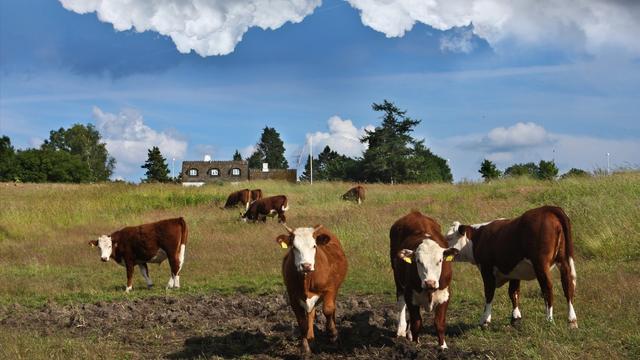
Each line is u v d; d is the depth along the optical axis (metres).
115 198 31.97
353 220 22.02
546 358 7.29
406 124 71.50
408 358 7.83
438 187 30.70
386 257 15.88
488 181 30.00
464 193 25.75
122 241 13.95
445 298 7.96
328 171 82.38
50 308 11.80
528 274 8.86
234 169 95.38
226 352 8.75
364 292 12.57
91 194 33.44
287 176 94.06
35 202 30.39
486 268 9.41
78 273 16.50
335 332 8.62
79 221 26.61
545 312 9.74
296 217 25.41
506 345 8.05
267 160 159.12
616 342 7.87
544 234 8.43
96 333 10.09
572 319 8.45
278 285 13.70
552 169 44.34
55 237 22.78
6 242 21.83
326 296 8.43
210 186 40.66
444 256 7.79
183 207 31.17
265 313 10.93
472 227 9.64
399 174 70.50
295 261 7.87
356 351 8.26
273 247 18.94
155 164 105.81
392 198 28.58
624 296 9.97
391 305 11.22
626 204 16.34
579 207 17.03
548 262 8.45
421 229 9.03
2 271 16.73
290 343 8.89
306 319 8.30
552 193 21.06
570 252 8.53
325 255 8.38
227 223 24.95
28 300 13.09
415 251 7.85
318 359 8.09
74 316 10.87
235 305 11.73
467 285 12.33
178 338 9.70
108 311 11.30
